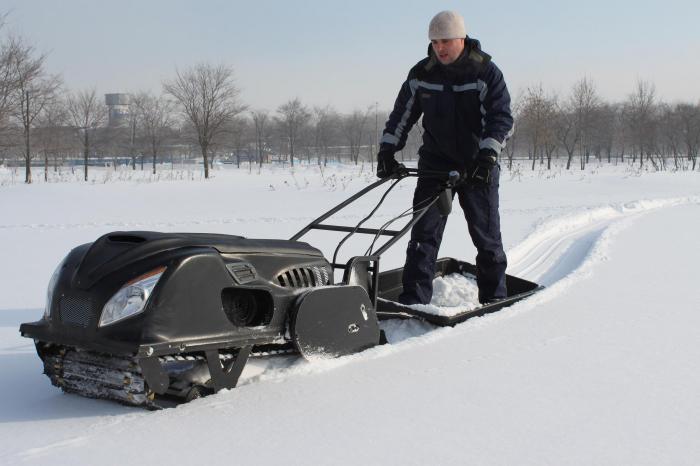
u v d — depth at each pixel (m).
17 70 27.69
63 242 9.47
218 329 3.17
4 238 9.90
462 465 2.55
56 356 3.26
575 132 56.53
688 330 4.48
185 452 2.65
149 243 3.19
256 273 3.39
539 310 5.02
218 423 2.93
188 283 3.06
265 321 3.45
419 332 4.54
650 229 10.04
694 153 57.53
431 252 5.08
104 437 2.80
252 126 78.00
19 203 17.03
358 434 2.83
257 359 3.61
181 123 51.31
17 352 4.15
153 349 2.89
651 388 3.39
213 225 11.55
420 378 3.53
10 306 5.49
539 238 9.52
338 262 7.36
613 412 3.08
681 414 3.06
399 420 2.98
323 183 25.83
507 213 12.75
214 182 28.02
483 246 5.07
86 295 3.08
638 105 52.38
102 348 2.94
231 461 2.57
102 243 3.30
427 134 5.07
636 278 6.27
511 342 4.20
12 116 28.30
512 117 4.68
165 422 2.95
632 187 21.20
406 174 4.86
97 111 38.00
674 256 7.54
